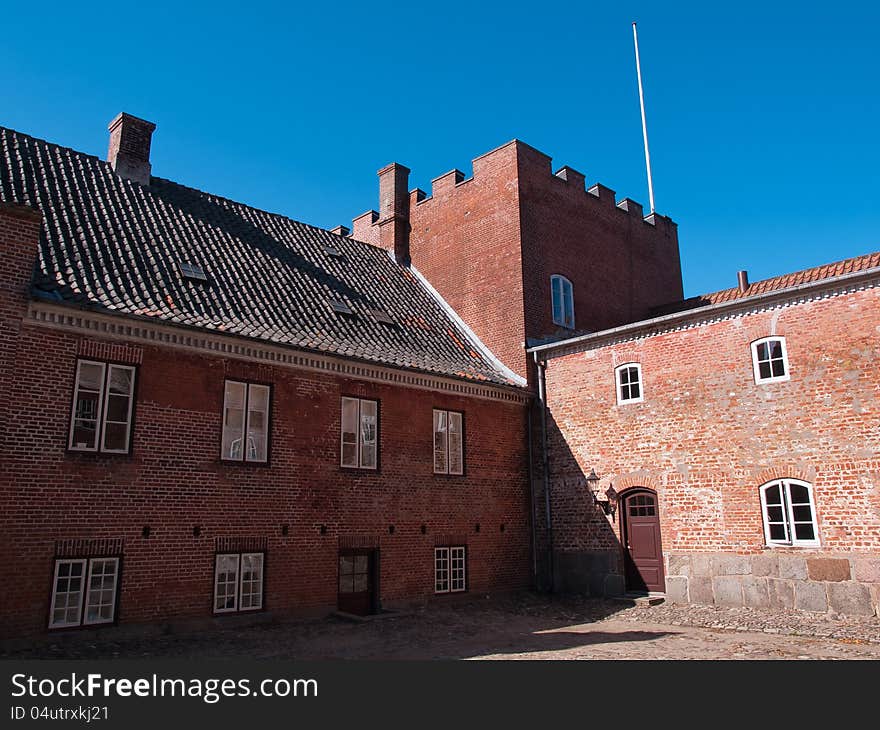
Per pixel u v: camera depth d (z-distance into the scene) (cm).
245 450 1468
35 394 1200
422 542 1758
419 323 2133
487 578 1894
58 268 1333
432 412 1853
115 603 1243
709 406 1711
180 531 1335
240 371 1480
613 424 1903
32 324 1215
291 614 1473
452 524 1838
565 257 2375
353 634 1356
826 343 1538
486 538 1916
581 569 1911
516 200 2241
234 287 1662
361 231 2753
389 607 1658
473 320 2298
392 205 2589
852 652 1150
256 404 1505
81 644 1173
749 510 1608
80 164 1736
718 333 1720
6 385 1167
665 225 2917
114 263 1462
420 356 1903
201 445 1391
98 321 1281
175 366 1381
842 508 1473
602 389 1944
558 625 1498
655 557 1784
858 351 1489
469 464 1912
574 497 1961
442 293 2423
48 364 1223
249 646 1210
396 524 1708
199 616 1336
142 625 1261
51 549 1180
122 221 1627
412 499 1756
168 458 1341
